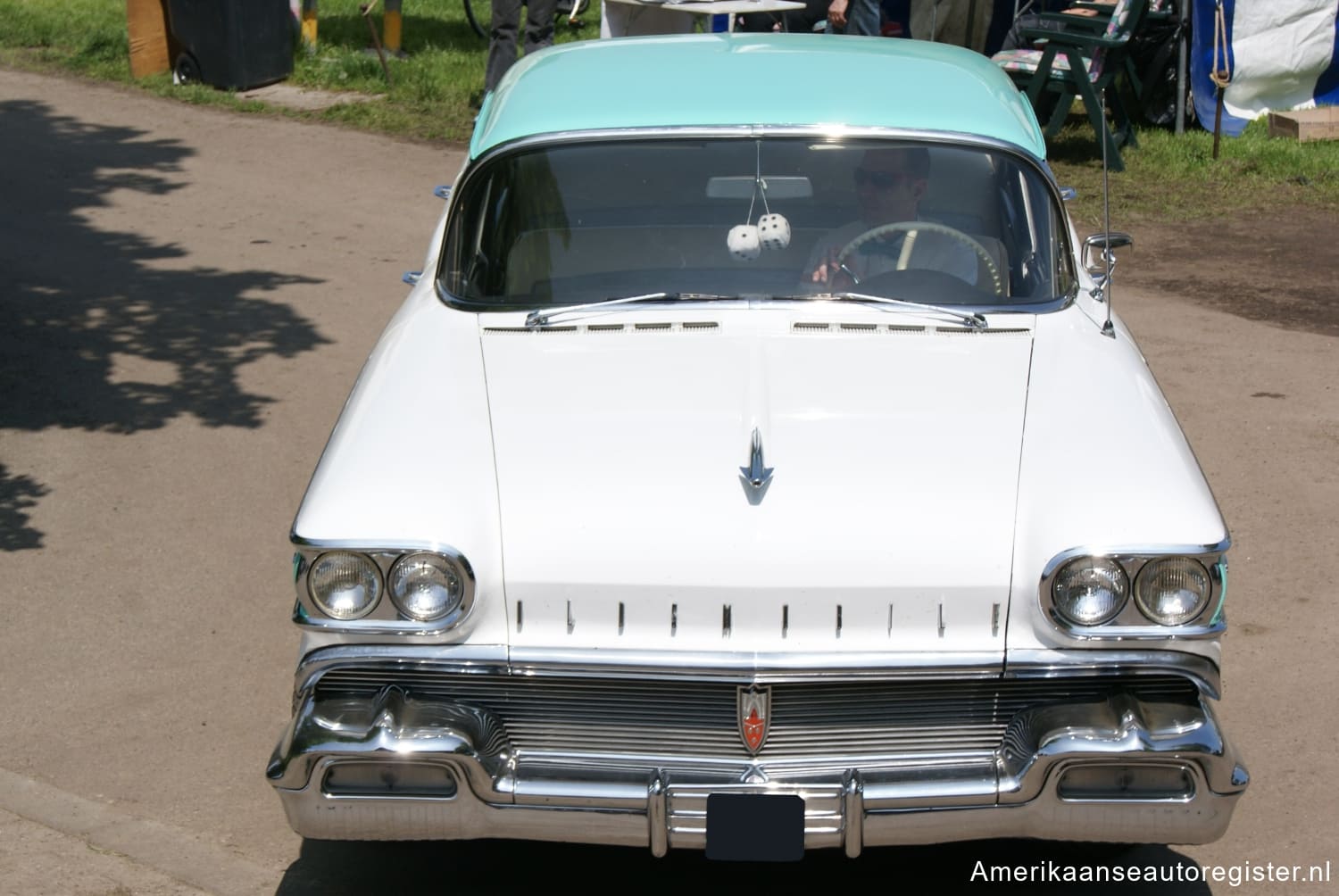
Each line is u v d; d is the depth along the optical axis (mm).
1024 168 4141
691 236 4020
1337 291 8359
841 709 3059
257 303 8117
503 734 3111
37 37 15305
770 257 3982
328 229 9594
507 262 4031
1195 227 9648
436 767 3045
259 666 4555
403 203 10234
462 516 3125
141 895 3465
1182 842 3074
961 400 3469
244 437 6316
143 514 5590
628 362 3604
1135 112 12336
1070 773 3018
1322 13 11883
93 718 4250
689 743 3088
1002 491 3184
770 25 11555
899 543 3076
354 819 3080
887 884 3578
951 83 4449
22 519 5531
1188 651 3057
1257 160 11133
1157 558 3014
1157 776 3029
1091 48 10828
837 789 3014
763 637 3041
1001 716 3086
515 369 3611
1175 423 3537
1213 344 7477
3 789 3889
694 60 4648
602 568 3064
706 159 4102
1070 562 3020
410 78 13578
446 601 3051
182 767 4016
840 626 3043
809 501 3150
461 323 3883
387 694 3053
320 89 13383
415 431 3381
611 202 4070
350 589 3059
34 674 4480
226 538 5402
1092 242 4348
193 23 13250
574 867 3639
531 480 3217
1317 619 4777
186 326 7738
